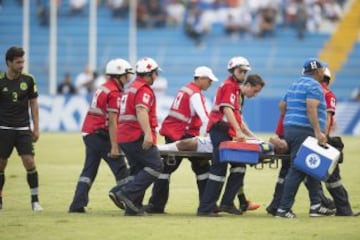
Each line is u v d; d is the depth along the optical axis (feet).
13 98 110.52
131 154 105.40
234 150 104.73
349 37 355.97
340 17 359.05
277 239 88.12
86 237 88.89
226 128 106.01
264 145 107.45
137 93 104.47
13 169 173.47
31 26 357.82
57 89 326.24
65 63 351.67
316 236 90.12
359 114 301.02
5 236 89.61
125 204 106.32
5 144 111.45
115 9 358.84
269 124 297.94
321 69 106.22
